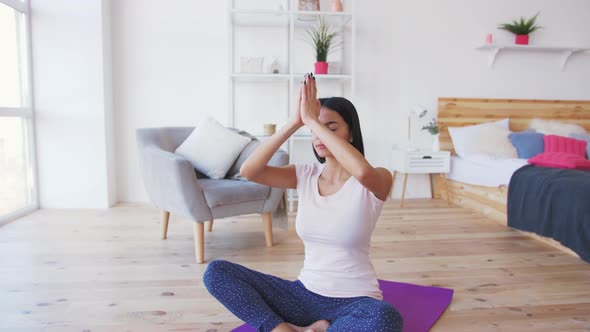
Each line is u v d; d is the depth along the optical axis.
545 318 1.79
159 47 4.05
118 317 1.77
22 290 2.04
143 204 4.04
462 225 3.36
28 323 1.71
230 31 3.90
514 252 2.70
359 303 1.20
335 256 1.27
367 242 1.28
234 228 3.24
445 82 4.40
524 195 3.03
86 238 2.91
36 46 3.70
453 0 4.32
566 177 2.80
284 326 1.19
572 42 4.53
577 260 2.56
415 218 3.58
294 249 2.72
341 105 1.29
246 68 3.95
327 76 3.90
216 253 2.63
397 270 2.36
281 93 4.20
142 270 2.32
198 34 4.08
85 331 1.65
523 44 4.34
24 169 3.66
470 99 4.39
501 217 3.43
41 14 3.69
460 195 4.09
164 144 2.95
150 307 1.87
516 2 4.41
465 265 2.45
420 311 1.82
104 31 3.79
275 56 4.17
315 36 4.16
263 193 2.69
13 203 3.48
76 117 3.78
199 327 1.69
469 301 1.96
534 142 4.02
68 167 3.82
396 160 4.21
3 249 2.66
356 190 1.24
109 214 3.61
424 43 4.33
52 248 2.69
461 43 4.38
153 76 4.07
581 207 2.54
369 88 4.31
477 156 3.92
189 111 4.14
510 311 1.86
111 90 3.97
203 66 4.11
